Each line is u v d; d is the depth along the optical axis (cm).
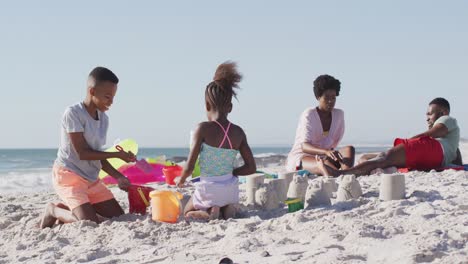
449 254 264
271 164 1501
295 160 713
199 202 434
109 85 441
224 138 436
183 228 388
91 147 453
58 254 330
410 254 262
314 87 712
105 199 462
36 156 5522
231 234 349
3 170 2281
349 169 667
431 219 349
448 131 715
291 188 480
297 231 345
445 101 745
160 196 418
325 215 394
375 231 320
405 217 365
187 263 286
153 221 414
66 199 435
